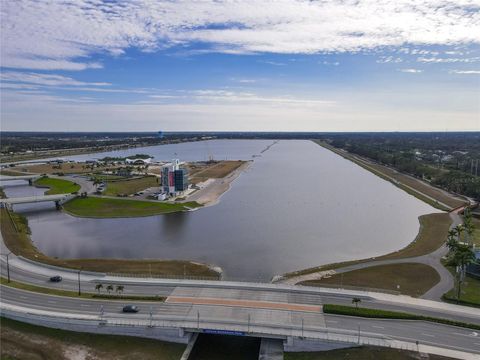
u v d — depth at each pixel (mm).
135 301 99688
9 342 84750
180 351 83250
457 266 112500
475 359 76812
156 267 126312
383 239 161875
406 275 117812
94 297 102000
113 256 142250
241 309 95562
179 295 103312
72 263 129750
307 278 117938
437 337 84312
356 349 80750
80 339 86188
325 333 84188
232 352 86500
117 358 80125
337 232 171500
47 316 90250
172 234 168875
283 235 167000
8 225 174500
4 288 107438
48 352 81500
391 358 77562
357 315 92188
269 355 81188
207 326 86562
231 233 169750
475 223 178375
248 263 134375
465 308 96875
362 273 120188
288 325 87562
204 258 139125
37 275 117062
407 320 90688
